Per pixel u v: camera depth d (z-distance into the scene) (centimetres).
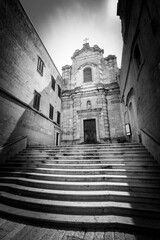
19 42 920
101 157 609
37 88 1139
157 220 302
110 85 1599
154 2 401
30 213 344
